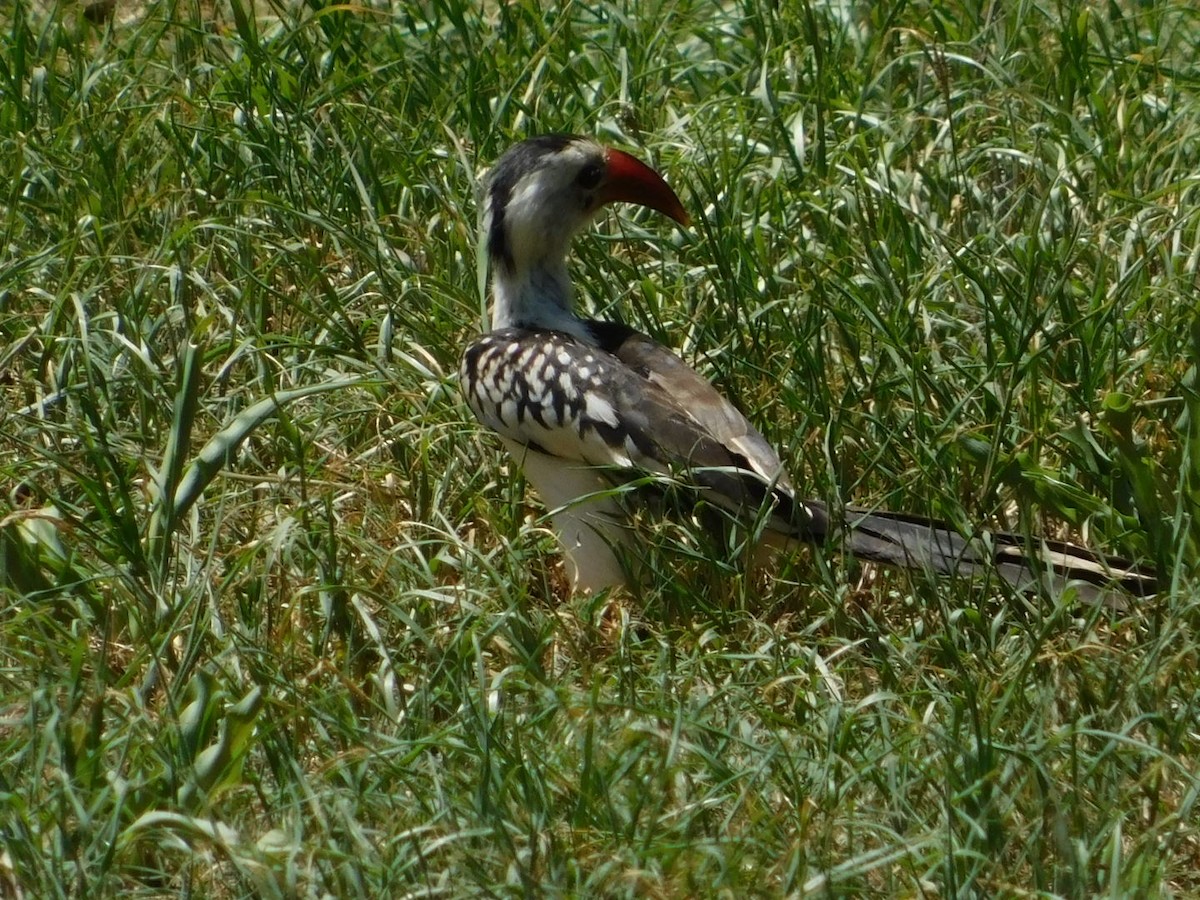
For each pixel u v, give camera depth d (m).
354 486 9.99
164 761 7.51
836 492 9.52
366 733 7.96
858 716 8.30
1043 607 9.09
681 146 13.20
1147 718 7.77
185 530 9.86
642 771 7.80
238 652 8.36
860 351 11.29
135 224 12.66
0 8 16.55
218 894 7.30
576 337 10.52
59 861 6.96
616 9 14.95
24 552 9.05
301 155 12.93
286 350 11.47
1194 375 10.01
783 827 7.52
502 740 7.90
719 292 11.33
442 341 11.45
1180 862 7.50
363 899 6.80
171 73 14.39
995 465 9.95
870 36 15.15
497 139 13.44
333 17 14.59
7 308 12.09
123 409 11.08
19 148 12.84
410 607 9.33
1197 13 14.86
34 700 7.71
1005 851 7.25
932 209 12.78
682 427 9.72
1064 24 14.26
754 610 9.60
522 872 6.77
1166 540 9.39
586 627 9.24
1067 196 12.21
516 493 10.44
